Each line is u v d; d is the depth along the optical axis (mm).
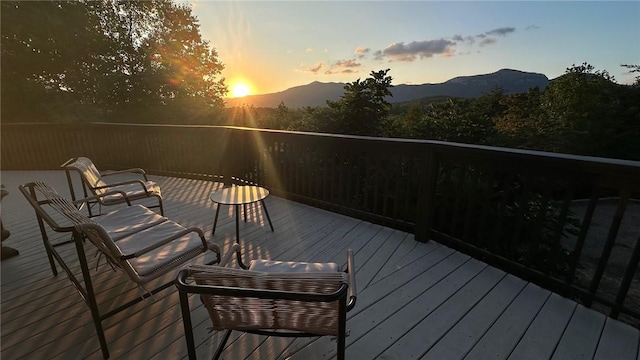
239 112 13859
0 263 2385
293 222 3266
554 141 11117
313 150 3652
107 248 1451
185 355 1504
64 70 9719
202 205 3879
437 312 1806
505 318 1750
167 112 12273
